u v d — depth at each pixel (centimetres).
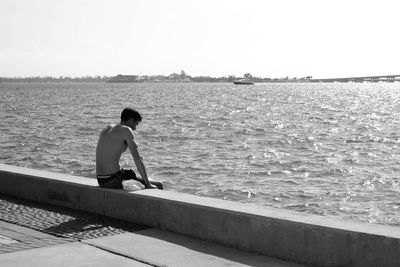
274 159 2916
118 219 727
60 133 4406
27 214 757
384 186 2161
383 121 5838
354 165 2730
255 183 2203
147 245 597
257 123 5500
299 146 3588
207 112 7394
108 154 746
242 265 528
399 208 1786
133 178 766
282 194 1995
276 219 553
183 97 13238
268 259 551
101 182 752
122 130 743
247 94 15712
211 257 555
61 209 790
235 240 589
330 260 513
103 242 607
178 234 650
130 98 12588
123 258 546
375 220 1633
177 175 2372
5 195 894
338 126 5203
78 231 661
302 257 534
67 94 15938
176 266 521
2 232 652
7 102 10581
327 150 3369
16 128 4906
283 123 5519
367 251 488
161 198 670
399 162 2839
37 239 619
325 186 2161
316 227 521
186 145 3603
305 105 9394
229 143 3738
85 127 4959
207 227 618
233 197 1944
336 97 13425
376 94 16238
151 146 3534
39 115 6762
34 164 2752
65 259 538
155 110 7881
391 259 473
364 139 4034
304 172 2498
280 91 19588
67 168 2612
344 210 1761
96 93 16912
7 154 3134
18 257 544
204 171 2478
